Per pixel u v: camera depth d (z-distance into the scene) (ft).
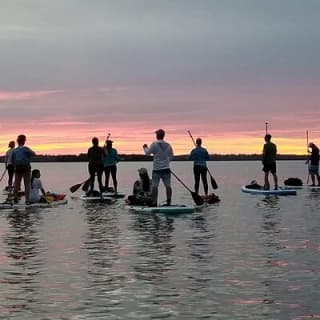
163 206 54.95
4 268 28.48
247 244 34.91
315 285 24.73
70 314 20.93
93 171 71.26
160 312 21.12
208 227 42.93
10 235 39.40
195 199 60.13
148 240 36.83
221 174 176.86
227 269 27.91
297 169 238.27
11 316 20.70
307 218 48.11
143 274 27.02
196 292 23.77
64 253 32.37
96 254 32.07
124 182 125.39
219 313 20.97
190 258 30.68
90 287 24.70
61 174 187.32
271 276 26.40
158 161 55.67
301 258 30.45
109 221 47.37
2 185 116.47
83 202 66.85
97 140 70.44
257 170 235.20
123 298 22.98
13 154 60.75
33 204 60.70
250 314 20.81
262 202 64.13
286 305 21.85
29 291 24.09
